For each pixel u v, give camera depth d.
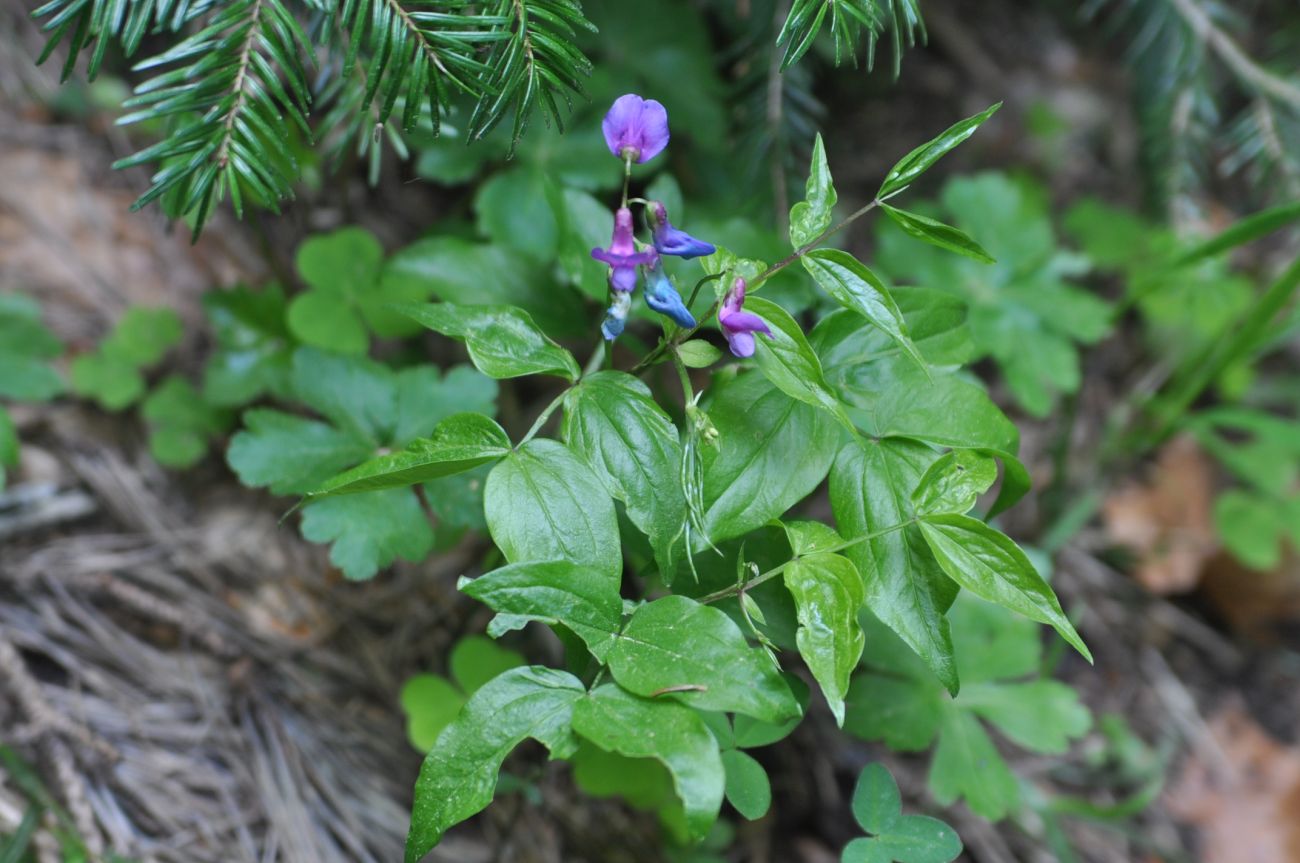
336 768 0.59
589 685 0.49
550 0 0.47
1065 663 0.72
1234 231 0.61
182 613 0.60
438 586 0.63
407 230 0.70
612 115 0.47
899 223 0.48
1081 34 0.90
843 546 0.48
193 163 0.47
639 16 0.66
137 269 0.67
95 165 0.69
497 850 0.59
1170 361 0.81
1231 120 0.81
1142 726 0.71
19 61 0.68
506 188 0.61
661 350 0.49
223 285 0.67
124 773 0.57
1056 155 0.87
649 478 0.48
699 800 0.45
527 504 0.47
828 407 0.48
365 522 0.54
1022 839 0.65
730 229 0.56
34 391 0.61
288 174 0.60
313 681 0.60
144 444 0.64
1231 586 0.77
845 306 0.47
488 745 0.46
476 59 0.48
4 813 0.55
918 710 0.57
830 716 0.64
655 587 0.53
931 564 0.48
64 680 0.58
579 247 0.54
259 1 0.46
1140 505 0.79
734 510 0.48
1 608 0.59
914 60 0.86
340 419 0.56
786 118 0.62
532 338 0.49
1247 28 0.70
